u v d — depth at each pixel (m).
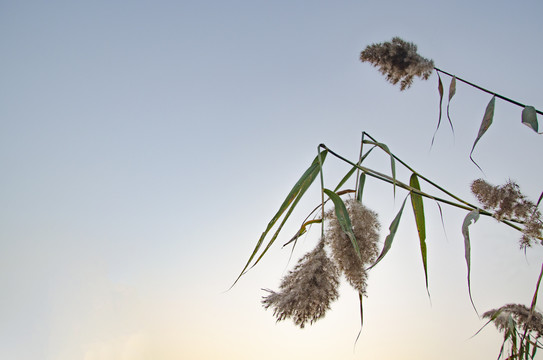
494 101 1.80
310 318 1.51
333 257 1.58
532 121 1.73
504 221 1.78
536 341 1.92
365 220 1.62
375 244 1.60
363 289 1.57
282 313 1.51
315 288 1.52
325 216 1.65
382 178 1.82
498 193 1.73
